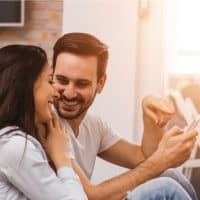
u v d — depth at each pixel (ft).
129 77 6.43
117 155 6.37
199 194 6.11
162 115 6.32
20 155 4.49
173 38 6.39
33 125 4.78
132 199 5.98
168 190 6.08
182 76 6.34
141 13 6.47
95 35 6.49
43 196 4.59
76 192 4.68
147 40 6.48
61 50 6.27
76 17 6.61
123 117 6.43
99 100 6.40
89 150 6.28
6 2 6.88
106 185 5.89
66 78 6.22
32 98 4.73
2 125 4.68
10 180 4.56
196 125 6.19
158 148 6.24
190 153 6.17
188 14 6.31
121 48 6.45
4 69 4.70
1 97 4.69
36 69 4.77
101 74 6.39
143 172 6.12
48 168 4.68
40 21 6.81
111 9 6.48
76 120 6.18
